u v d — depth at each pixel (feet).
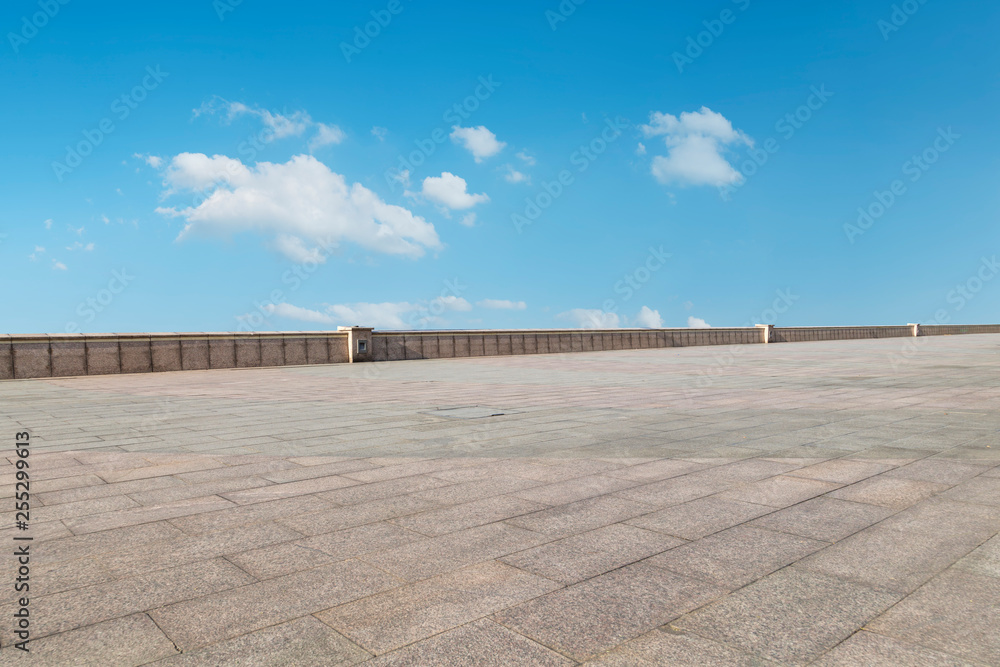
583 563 12.03
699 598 10.43
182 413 34.73
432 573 11.60
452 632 9.30
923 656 8.59
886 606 10.09
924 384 44.86
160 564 12.17
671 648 8.81
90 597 10.64
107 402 41.06
